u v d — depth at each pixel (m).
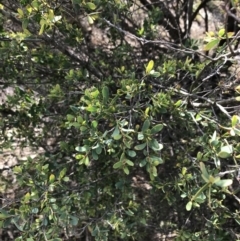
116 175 2.01
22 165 1.91
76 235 1.91
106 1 1.95
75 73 2.01
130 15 2.31
